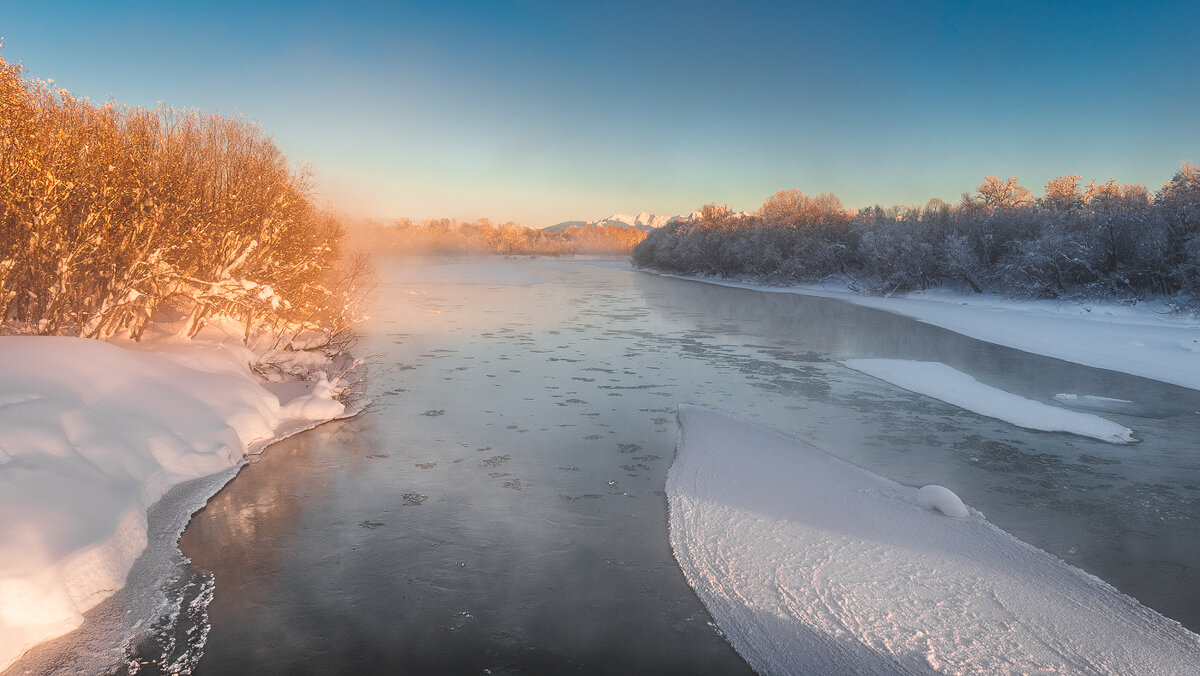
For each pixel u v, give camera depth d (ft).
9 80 31.65
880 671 17.56
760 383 56.24
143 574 22.06
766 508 28.78
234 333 52.70
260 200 51.21
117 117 41.27
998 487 32.63
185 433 30.99
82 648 18.03
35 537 19.12
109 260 38.34
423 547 25.35
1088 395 53.26
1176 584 23.12
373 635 19.67
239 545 24.97
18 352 27.63
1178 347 70.95
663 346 75.56
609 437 39.83
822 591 21.76
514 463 34.96
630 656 18.92
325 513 28.09
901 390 54.19
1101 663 17.97
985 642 18.81
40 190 33.35
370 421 42.19
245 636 19.30
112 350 32.09
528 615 20.94
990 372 62.59
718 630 20.15
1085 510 29.84
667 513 28.60
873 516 27.89
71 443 24.06
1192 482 33.60
